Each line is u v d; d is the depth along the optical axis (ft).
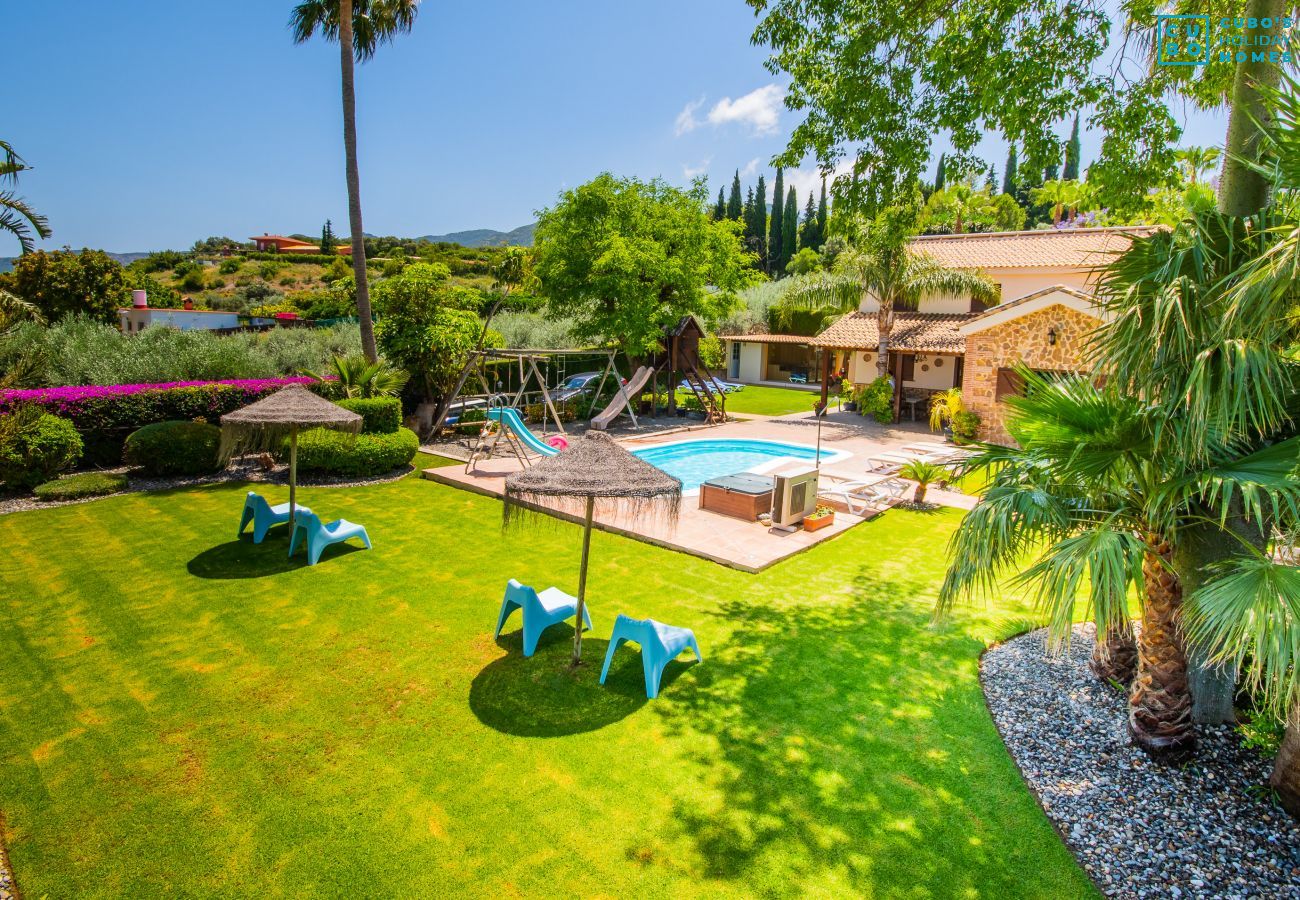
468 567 29.40
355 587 26.94
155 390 45.93
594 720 18.10
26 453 39.06
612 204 70.49
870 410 76.13
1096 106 23.07
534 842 13.71
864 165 25.40
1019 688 19.99
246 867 12.98
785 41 25.45
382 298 60.90
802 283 83.82
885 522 37.73
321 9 55.52
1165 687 16.25
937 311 81.92
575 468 19.39
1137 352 14.02
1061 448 15.06
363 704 18.70
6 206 41.27
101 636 22.45
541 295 76.38
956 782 15.83
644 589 27.45
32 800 14.71
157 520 35.09
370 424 48.21
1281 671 11.10
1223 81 22.34
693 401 82.53
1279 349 14.42
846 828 14.24
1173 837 14.11
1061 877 13.03
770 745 17.11
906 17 24.11
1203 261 13.61
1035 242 79.05
